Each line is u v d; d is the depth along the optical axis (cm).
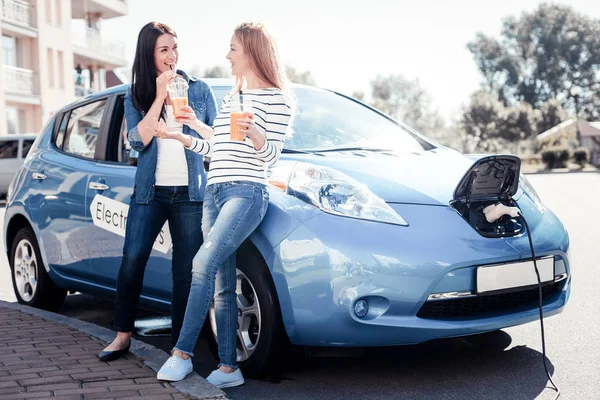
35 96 3509
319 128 468
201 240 405
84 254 508
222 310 373
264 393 372
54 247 540
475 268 370
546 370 380
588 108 8031
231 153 351
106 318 566
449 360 425
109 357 395
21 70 3425
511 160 396
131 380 361
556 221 428
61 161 545
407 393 370
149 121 379
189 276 407
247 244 383
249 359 391
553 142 5738
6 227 598
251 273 382
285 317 372
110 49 4362
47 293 569
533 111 6350
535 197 438
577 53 7994
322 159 412
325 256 358
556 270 411
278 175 388
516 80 8062
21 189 578
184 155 398
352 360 426
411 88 11012
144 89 392
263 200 355
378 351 443
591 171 4256
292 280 365
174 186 397
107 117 516
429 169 417
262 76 353
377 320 359
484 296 376
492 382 386
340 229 362
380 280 356
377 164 414
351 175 395
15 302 597
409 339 365
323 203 369
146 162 394
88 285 523
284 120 355
